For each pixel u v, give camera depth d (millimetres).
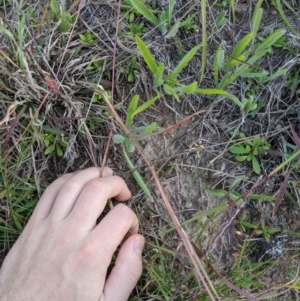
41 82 255
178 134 269
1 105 259
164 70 266
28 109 260
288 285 257
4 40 258
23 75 248
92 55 263
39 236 239
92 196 236
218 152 269
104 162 244
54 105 261
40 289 232
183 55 268
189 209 269
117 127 262
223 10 271
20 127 262
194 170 270
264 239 268
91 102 257
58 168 269
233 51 253
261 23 272
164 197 218
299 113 265
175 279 259
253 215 270
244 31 272
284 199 270
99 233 235
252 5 272
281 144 266
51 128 260
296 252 268
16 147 261
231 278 259
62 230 235
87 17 268
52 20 261
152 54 264
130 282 243
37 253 236
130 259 244
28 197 267
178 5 269
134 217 246
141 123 268
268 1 272
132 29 264
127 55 262
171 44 267
